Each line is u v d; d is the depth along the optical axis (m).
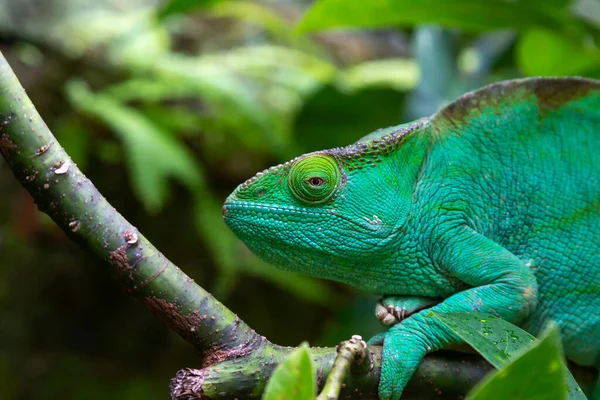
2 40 0.92
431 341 0.52
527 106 0.55
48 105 0.91
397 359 0.51
